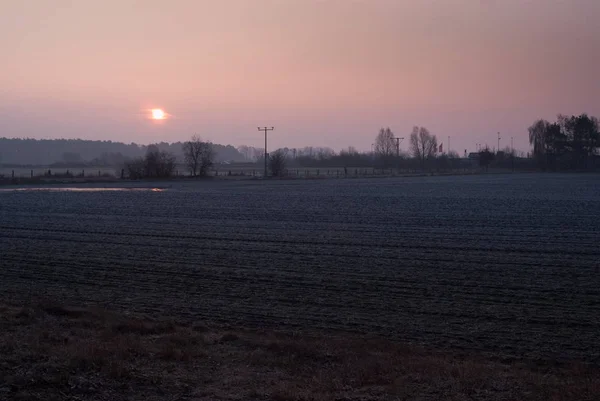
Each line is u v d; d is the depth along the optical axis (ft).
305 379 30.35
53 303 48.08
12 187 225.97
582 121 526.16
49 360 30.60
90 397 26.40
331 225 111.34
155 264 70.74
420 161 555.69
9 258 74.90
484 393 29.04
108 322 42.32
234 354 35.32
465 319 47.03
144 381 28.91
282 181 296.71
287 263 71.46
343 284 59.67
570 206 153.69
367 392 28.53
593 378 32.63
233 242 89.25
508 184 270.05
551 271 67.00
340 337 41.37
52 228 105.91
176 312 48.62
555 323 46.03
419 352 37.81
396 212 136.87
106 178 293.64
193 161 333.62
